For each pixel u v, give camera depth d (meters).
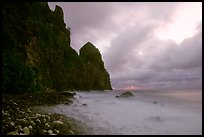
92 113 14.41
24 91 19.06
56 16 68.75
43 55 43.00
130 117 13.55
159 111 16.09
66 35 69.88
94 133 9.37
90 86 71.00
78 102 21.77
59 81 49.25
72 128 9.54
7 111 10.14
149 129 10.59
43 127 8.60
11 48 23.70
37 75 24.39
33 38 36.47
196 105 19.36
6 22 27.14
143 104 20.86
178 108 17.61
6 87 16.61
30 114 10.68
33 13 46.31
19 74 18.42
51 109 14.00
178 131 10.24
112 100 26.00
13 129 7.69
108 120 12.29
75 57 64.81
